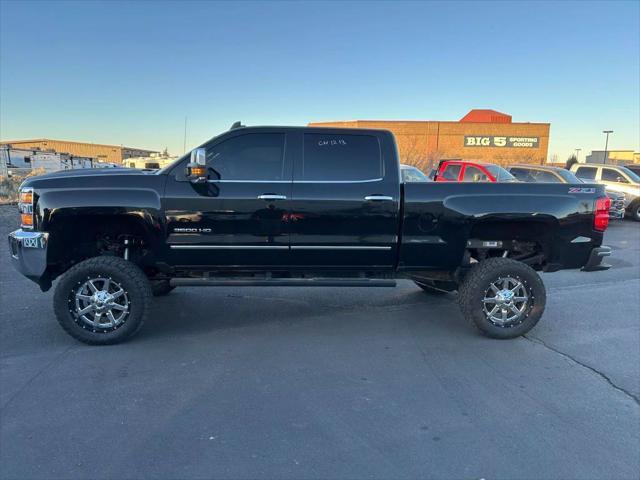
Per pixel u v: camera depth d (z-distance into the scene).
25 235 4.49
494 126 43.56
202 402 3.55
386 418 3.36
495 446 3.03
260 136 4.73
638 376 4.11
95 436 3.08
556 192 4.89
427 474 2.74
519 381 3.98
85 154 82.00
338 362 4.33
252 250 4.71
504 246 5.14
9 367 4.13
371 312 5.89
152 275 5.03
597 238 4.99
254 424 3.26
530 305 4.91
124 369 4.12
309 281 4.84
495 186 4.84
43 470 2.73
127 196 4.52
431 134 43.75
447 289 6.04
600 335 5.14
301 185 4.67
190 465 2.79
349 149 4.79
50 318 5.41
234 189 4.61
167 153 34.97
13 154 34.75
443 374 4.10
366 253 4.81
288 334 5.06
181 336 4.96
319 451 2.95
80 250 4.85
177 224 4.60
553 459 2.90
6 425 3.21
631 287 7.36
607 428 3.26
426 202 4.73
